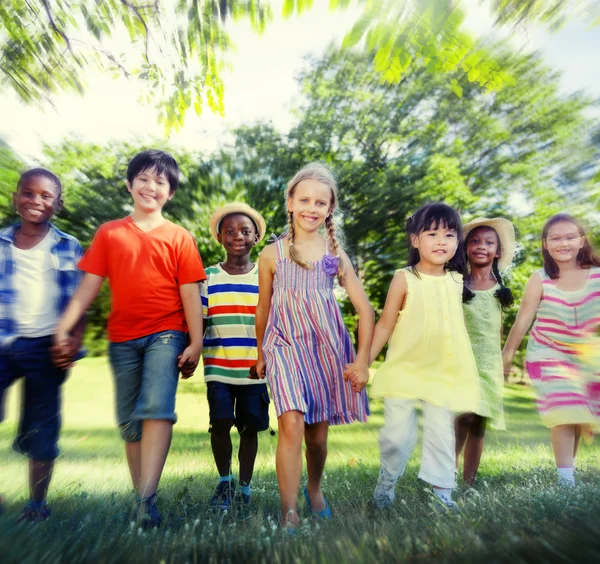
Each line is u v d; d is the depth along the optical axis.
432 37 2.59
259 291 3.05
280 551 1.74
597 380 3.43
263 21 3.04
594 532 1.46
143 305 2.89
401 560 1.54
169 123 3.80
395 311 3.34
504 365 3.72
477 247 3.81
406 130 19.78
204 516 2.63
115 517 2.26
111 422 7.06
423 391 3.17
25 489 2.46
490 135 17.92
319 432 2.85
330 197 3.01
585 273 3.59
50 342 2.85
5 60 3.73
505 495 2.34
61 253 2.94
